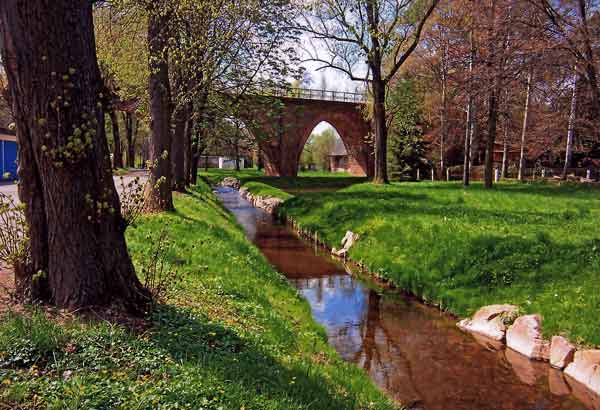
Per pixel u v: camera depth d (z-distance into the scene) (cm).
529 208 1942
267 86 2345
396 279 1402
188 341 566
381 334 1036
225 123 2752
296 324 909
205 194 3052
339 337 1012
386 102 4147
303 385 560
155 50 1502
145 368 474
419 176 5150
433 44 3644
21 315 527
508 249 1273
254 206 3616
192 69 1756
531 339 945
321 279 1485
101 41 1611
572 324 922
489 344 991
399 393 777
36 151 553
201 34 1675
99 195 590
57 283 573
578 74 1599
